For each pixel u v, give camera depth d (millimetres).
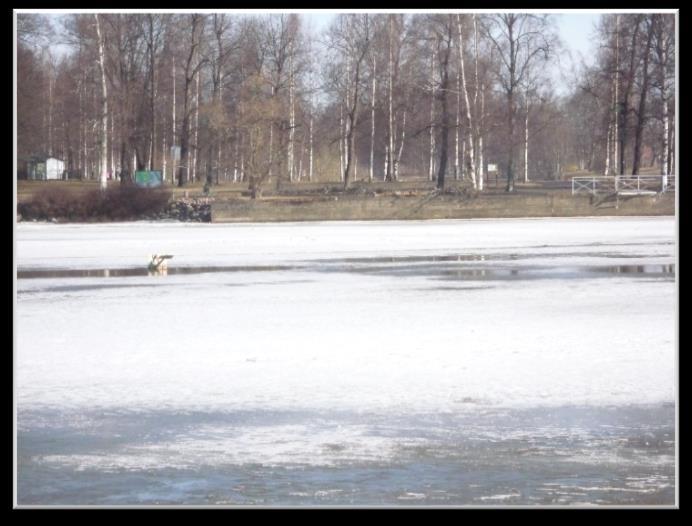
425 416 17203
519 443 15711
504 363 21094
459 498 13570
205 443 15867
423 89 80562
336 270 40031
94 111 79438
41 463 15000
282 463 14922
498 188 82938
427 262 43094
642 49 77875
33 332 25453
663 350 22203
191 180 98188
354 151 95438
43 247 52250
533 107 89875
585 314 27500
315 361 21516
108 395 18797
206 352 22609
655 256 44438
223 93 86188
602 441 15758
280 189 81688
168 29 82312
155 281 36656
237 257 46062
